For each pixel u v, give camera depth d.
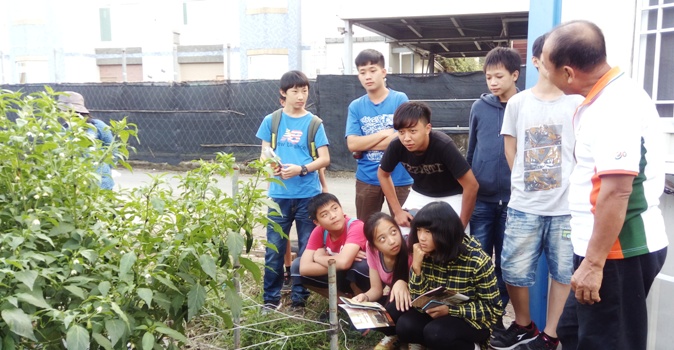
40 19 17.61
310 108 11.04
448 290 2.99
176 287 2.57
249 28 15.41
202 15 17.94
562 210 3.22
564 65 2.25
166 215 2.65
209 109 11.80
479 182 3.74
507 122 3.38
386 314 3.29
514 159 3.40
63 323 2.14
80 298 2.32
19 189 2.43
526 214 3.29
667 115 3.24
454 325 3.07
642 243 2.24
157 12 18.16
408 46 16.42
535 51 3.24
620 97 2.17
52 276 2.25
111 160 2.69
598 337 2.33
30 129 2.46
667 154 3.14
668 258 3.00
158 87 12.06
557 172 3.20
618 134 2.13
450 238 3.01
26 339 2.29
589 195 2.36
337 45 15.81
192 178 2.67
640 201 2.24
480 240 3.79
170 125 12.05
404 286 3.38
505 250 3.41
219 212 2.61
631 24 3.26
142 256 2.62
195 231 2.56
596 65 2.22
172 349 2.52
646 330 2.33
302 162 4.12
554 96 3.22
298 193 4.07
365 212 4.32
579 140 2.39
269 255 4.05
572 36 2.21
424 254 3.13
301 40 15.55
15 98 2.65
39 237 2.26
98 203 2.60
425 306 3.07
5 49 18.31
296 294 4.15
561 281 3.27
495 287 3.12
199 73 18.31
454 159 3.35
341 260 3.65
